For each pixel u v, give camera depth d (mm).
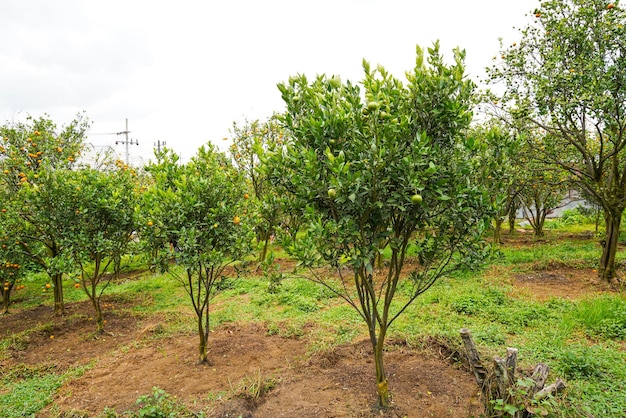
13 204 6129
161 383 4125
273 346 4969
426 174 2666
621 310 5227
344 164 2668
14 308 7836
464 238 3143
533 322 5246
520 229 17125
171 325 6020
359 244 3021
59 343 5688
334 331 5184
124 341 5594
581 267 8164
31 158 7688
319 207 3137
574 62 6648
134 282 9555
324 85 3283
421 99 2949
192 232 3971
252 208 4922
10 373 4684
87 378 4367
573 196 14719
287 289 7438
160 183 4508
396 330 4988
